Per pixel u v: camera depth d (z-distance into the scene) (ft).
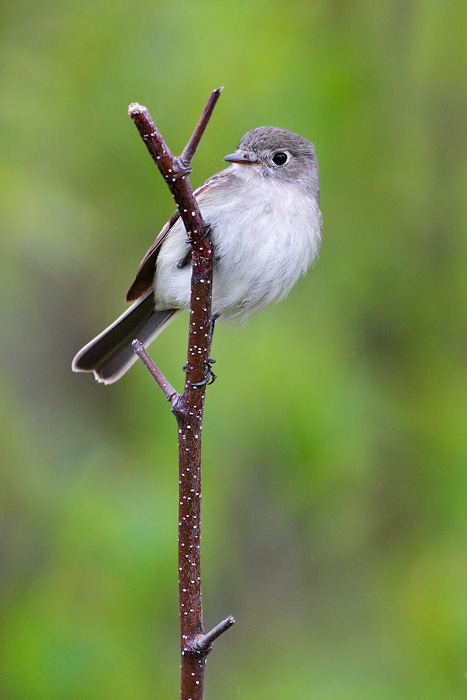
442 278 44.34
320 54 41.68
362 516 41.70
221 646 41.11
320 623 41.45
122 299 41.16
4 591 36.42
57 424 39.96
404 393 42.80
